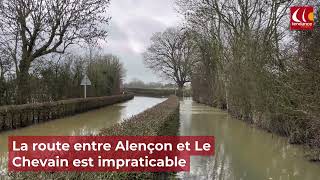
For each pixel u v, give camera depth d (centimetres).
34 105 1858
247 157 1071
